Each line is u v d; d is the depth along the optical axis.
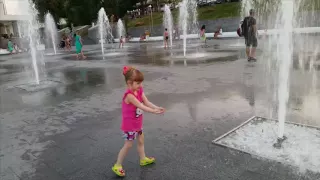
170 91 7.45
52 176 3.54
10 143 4.71
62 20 57.91
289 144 3.84
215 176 3.25
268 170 3.28
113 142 4.45
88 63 15.89
